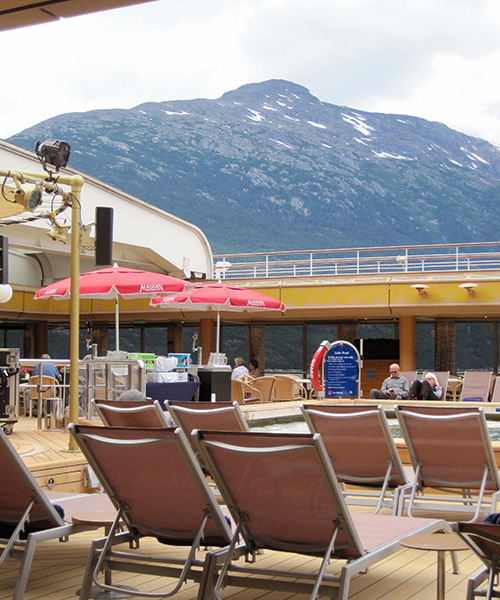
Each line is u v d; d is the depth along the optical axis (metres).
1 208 8.85
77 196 7.06
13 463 3.71
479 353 23.09
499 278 19.86
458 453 5.30
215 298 13.60
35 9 3.08
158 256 24.45
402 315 21.44
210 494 3.42
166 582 4.30
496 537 2.80
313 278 22.09
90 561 3.63
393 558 4.78
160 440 3.35
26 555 3.61
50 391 11.10
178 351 25.75
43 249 20.39
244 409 10.71
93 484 6.83
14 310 23.50
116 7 3.05
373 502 5.71
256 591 4.06
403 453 7.12
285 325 24.86
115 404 5.65
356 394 12.91
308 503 3.26
